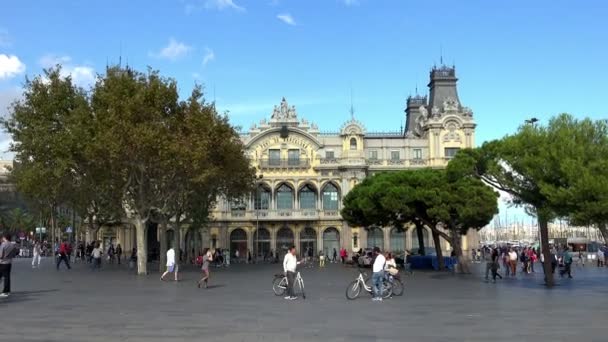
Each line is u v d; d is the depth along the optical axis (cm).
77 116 5447
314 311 2612
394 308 2734
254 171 7944
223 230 11406
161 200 5834
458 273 5853
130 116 5119
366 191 7200
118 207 6291
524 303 2953
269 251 10725
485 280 4728
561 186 3847
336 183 11512
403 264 7369
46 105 5800
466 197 5641
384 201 6375
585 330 2050
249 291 3662
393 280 3481
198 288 3881
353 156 11400
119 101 5144
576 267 6944
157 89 5338
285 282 3403
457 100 12025
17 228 12794
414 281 4669
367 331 2028
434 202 5856
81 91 5994
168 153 5147
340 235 11419
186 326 2139
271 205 11456
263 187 11506
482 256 9738
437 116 11600
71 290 3634
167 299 3128
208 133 5531
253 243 11469
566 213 3794
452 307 2775
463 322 2255
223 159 6175
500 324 2200
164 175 5669
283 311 2608
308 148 11562
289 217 11344
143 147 5078
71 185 6359
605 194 3531
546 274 4131
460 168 4456
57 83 5881
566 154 3800
